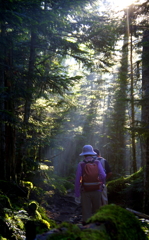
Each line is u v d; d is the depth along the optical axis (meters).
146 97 9.03
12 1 5.95
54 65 13.31
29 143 9.94
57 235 2.09
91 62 10.27
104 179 5.21
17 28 8.16
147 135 8.03
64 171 21.81
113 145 18.00
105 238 2.11
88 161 5.29
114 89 17.06
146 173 8.85
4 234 5.20
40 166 10.41
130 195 10.66
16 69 8.36
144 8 9.81
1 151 8.09
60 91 9.33
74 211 9.79
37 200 9.42
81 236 2.06
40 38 10.31
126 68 12.98
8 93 7.86
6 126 8.52
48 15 7.26
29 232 2.16
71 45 9.82
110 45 9.81
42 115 12.34
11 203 6.93
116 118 17.05
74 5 8.49
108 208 2.61
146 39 10.21
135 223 2.53
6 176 8.30
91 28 9.75
